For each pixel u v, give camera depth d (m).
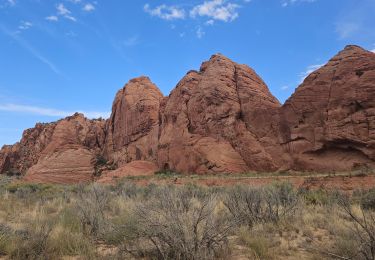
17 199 19.89
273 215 10.28
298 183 25.59
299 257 6.95
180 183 33.03
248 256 6.99
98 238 8.79
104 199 13.45
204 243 6.71
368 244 5.68
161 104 56.44
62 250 7.29
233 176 33.66
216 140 40.53
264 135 38.12
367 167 28.03
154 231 6.72
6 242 7.48
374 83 30.30
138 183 37.50
